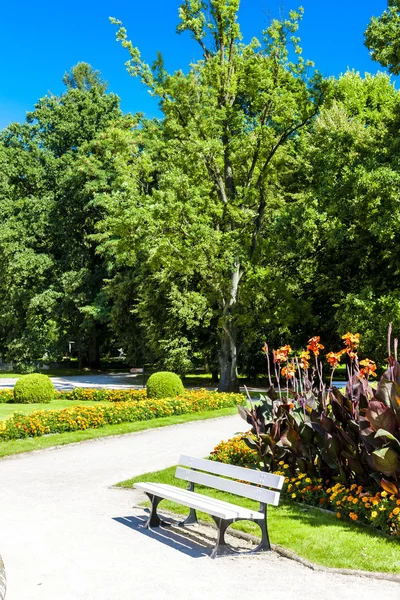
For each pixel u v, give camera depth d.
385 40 19.78
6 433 13.40
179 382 20.78
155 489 7.01
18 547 6.17
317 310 27.39
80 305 38.78
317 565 5.42
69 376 39.50
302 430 7.72
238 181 25.50
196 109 23.39
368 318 20.62
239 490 6.27
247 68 22.80
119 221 21.91
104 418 15.47
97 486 9.20
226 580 5.16
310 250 24.83
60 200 40.28
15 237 39.91
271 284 23.52
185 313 28.34
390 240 21.94
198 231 21.30
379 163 20.30
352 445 6.95
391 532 6.09
